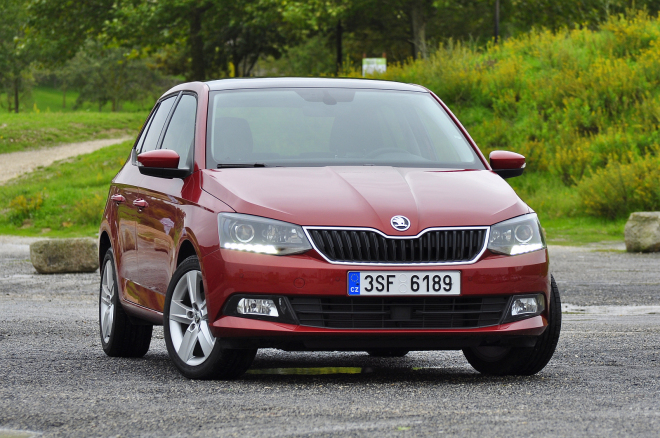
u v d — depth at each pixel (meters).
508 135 61.81
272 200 10.90
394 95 14.38
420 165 12.75
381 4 101.00
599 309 21.28
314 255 10.46
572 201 52.94
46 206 59.94
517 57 71.31
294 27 92.25
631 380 11.09
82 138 98.25
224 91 13.70
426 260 10.59
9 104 199.38
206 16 103.38
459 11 103.38
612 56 67.25
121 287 14.26
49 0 100.00
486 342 10.88
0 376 11.80
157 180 13.26
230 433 7.97
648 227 37.62
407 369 12.85
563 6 100.69
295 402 9.48
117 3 97.62
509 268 10.78
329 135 13.06
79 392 10.45
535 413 8.78
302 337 10.41
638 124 58.84
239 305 10.59
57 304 23.06
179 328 11.74
